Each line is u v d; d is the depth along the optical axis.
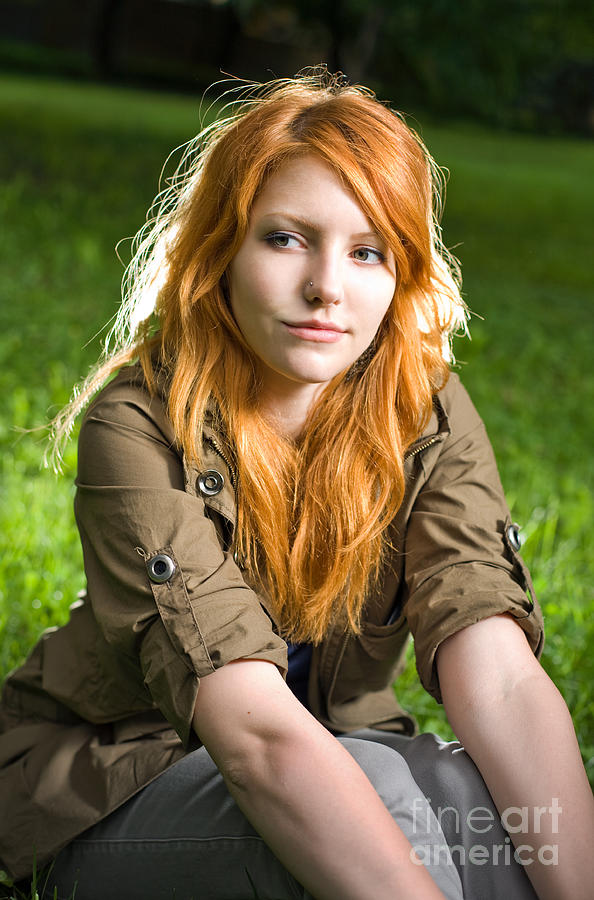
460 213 17.27
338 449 2.29
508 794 2.04
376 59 35.59
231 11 38.75
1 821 2.25
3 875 2.23
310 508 2.29
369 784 1.90
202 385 2.18
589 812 2.02
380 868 1.81
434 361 2.38
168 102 29.14
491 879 2.01
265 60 40.03
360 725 2.51
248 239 2.09
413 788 2.00
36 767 2.31
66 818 2.19
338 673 2.44
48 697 2.46
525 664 2.14
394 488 2.29
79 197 13.20
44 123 18.95
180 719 1.99
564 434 6.98
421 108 36.31
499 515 2.35
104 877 2.20
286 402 2.29
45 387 6.30
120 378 2.28
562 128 41.81
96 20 35.91
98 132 19.00
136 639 2.06
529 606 2.21
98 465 2.18
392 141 2.08
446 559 2.26
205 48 40.06
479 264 13.41
